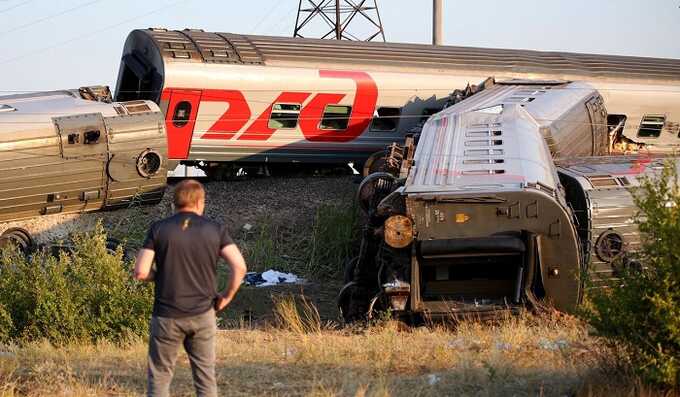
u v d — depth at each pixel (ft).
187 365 55.26
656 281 46.88
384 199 77.46
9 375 50.70
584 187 86.38
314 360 57.11
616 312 47.80
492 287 77.66
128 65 133.90
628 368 48.29
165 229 37.45
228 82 126.31
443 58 143.02
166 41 127.54
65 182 111.65
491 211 75.61
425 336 68.69
